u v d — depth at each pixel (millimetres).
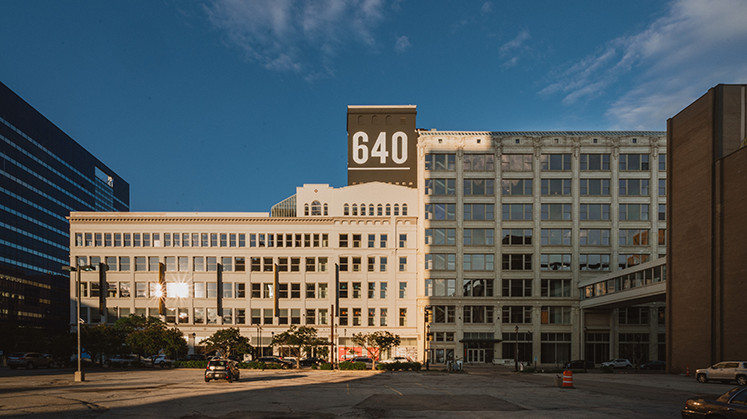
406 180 77625
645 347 62844
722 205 37156
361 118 79000
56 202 122875
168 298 64875
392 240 65875
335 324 64000
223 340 52938
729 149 38125
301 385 27594
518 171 66938
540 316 63906
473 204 66812
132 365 50844
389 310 64750
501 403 19703
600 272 64688
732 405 12375
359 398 21047
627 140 66312
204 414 16078
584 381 33156
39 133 116250
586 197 65938
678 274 42312
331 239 66062
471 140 67688
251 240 66500
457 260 65562
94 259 65438
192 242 66188
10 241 103438
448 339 64000
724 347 36094
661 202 65312
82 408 17141
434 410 17453
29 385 26250
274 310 63969
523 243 65750
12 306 103375
